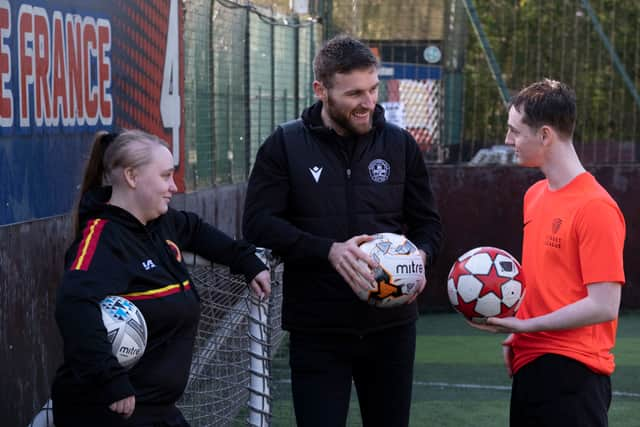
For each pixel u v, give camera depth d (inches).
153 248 128.9
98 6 202.2
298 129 152.4
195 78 297.6
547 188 147.1
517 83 410.6
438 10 411.5
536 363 143.6
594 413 140.5
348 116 144.9
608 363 142.7
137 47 232.2
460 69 411.8
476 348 343.6
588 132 409.7
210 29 314.5
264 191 151.8
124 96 220.8
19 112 162.7
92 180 133.3
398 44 414.3
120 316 120.2
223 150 338.0
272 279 156.1
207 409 161.5
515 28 410.6
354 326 150.2
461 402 272.1
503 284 145.3
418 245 156.6
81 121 191.6
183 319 129.8
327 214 150.6
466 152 410.9
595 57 406.6
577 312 136.6
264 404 157.5
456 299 147.8
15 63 161.2
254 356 156.5
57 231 179.6
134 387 125.0
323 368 152.0
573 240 139.1
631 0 403.5
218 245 144.9
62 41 181.8
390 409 156.4
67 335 117.2
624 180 404.2
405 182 158.2
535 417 144.5
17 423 160.7
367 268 142.3
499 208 406.0
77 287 118.0
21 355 163.0
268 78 398.9
